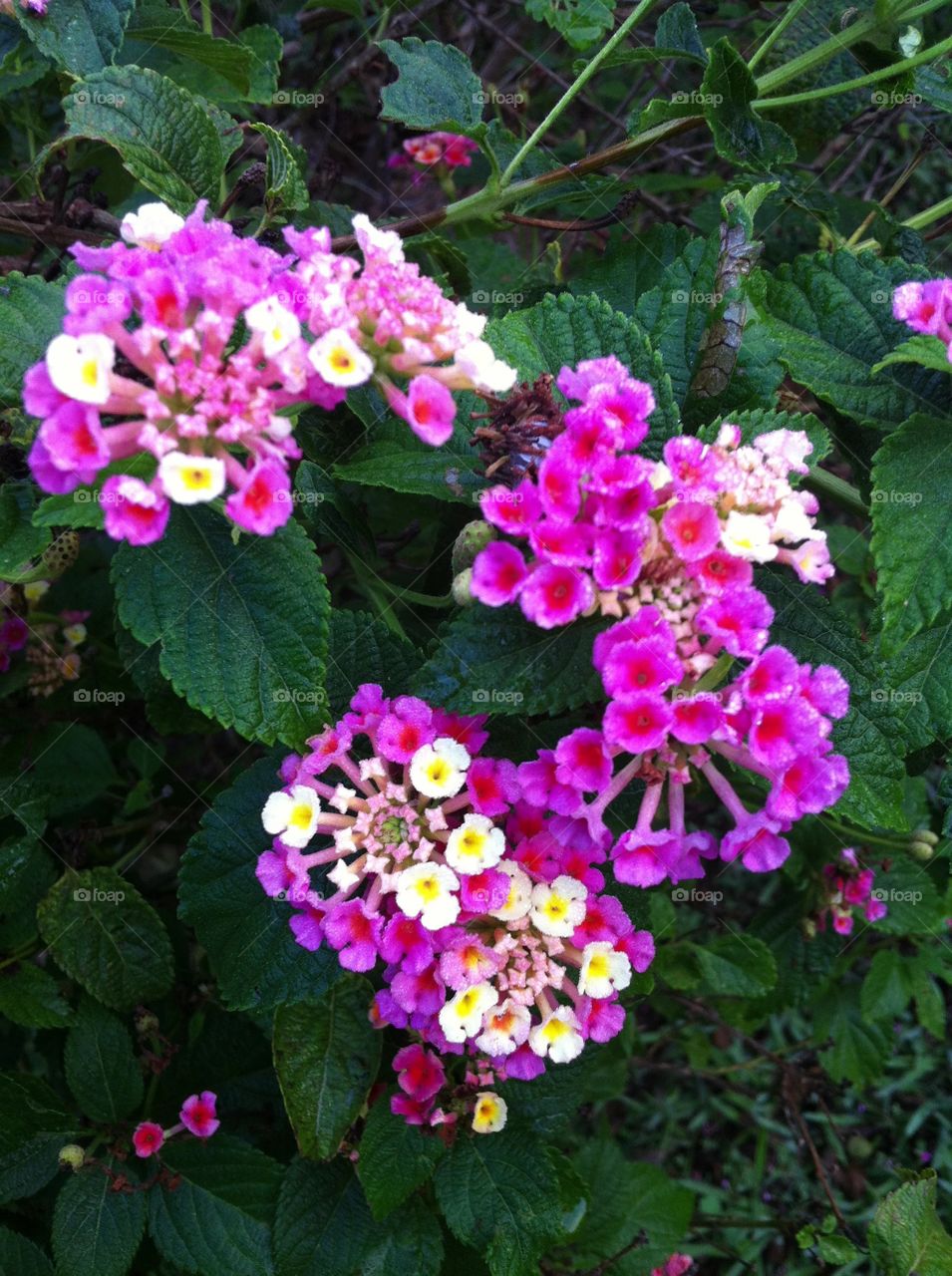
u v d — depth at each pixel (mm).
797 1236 294
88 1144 232
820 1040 337
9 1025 271
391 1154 208
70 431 140
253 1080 242
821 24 225
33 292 166
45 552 194
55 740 260
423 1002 177
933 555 174
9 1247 220
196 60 225
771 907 312
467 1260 230
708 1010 348
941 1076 409
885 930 303
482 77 363
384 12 295
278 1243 215
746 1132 396
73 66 193
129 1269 233
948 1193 384
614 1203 296
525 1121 219
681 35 220
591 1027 183
